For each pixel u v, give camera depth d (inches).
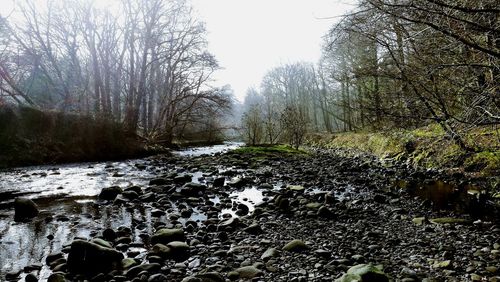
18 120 687.1
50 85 1130.0
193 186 361.1
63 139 733.3
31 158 650.8
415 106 366.9
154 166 609.9
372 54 412.2
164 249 189.5
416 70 324.2
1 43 939.3
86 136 764.6
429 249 197.5
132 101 1059.3
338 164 614.5
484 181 383.2
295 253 191.3
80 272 168.2
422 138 530.6
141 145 885.8
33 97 1105.4
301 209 289.9
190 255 189.6
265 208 295.3
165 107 1152.8
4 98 831.1
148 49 1117.1
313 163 633.0
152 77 1201.4
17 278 161.8
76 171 544.4
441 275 162.7
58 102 971.3
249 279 159.6
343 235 224.7
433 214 279.6
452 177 429.1
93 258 170.9
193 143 1408.7
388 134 621.6
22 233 226.8
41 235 223.3
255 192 371.6
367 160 688.4
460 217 269.1
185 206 302.2
